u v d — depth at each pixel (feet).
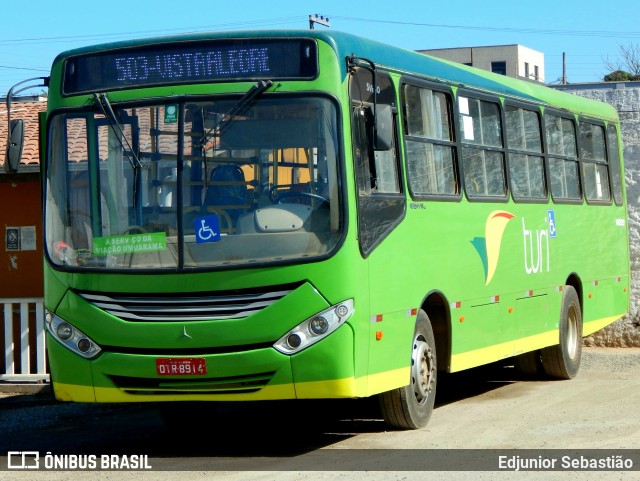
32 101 72.64
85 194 31.55
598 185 54.44
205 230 30.01
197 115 30.53
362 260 30.37
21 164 53.11
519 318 43.45
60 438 36.81
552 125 48.67
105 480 28.76
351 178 30.12
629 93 62.69
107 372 30.76
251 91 30.25
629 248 61.00
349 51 31.14
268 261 29.48
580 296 51.06
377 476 28.32
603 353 58.80
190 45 31.01
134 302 30.32
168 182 30.55
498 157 42.34
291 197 29.91
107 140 31.42
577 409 40.01
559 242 48.08
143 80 31.32
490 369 52.90
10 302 47.29
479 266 39.58
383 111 30.96
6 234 54.24
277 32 30.60
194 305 29.84
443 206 36.73
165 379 30.30
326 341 29.40
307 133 30.07
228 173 30.22
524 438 33.99
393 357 32.65
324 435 35.47
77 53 32.22
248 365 29.58
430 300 36.83
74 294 31.09
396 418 35.01
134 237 30.63
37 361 47.21
